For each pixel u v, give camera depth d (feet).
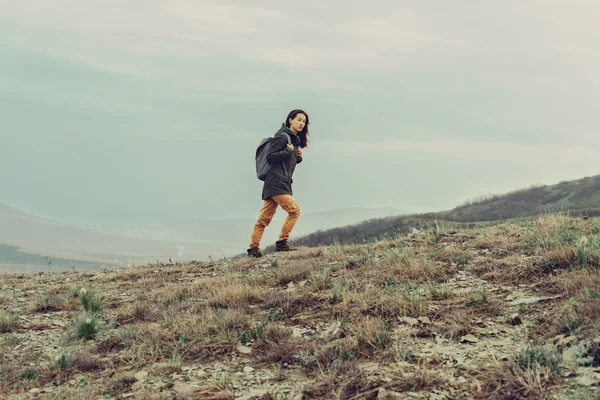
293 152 35.50
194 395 13.26
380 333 15.72
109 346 18.24
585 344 12.80
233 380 14.20
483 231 31.71
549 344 13.69
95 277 34.22
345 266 26.99
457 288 20.59
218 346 16.96
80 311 23.38
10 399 13.84
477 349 14.33
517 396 11.10
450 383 12.31
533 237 26.58
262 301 22.62
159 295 25.76
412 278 22.54
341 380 13.05
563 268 20.43
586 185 360.48
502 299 18.57
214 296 23.53
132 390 14.06
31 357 17.16
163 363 15.84
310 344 16.22
